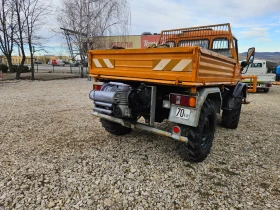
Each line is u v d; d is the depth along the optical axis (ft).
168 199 7.01
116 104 9.30
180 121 8.41
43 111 18.49
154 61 8.86
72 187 7.44
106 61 10.84
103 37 51.60
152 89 9.17
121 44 53.47
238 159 10.12
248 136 13.50
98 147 10.99
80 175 8.23
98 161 9.43
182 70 8.05
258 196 7.30
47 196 6.92
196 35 14.98
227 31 13.75
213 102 9.94
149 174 8.49
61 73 71.92
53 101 23.34
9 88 33.32
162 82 8.64
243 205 6.81
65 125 14.58
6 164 8.89
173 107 8.61
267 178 8.46
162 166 9.17
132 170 8.75
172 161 9.66
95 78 11.61
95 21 50.65
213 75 9.50
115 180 7.98
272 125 16.25
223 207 6.70
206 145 9.84
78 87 36.76
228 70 11.80
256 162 9.84
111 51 10.40
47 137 12.23
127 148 10.97
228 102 13.83
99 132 13.33
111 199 6.90
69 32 55.36
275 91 42.01
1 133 12.64
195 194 7.32
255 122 17.12
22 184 7.52
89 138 12.26
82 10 50.60
